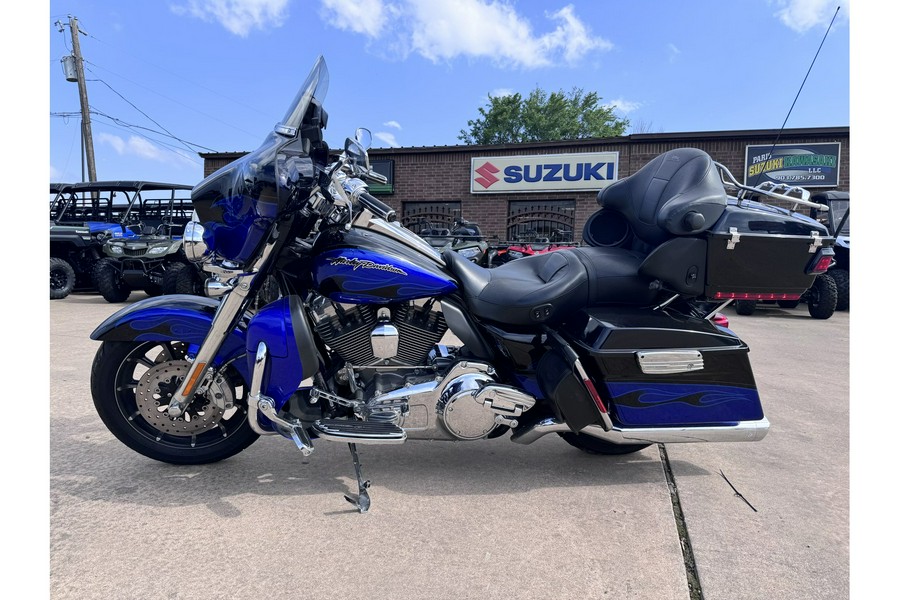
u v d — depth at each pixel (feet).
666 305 8.34
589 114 118.83
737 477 8.51
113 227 34.30
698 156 8.45
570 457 9.26
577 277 8.13
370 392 7.82
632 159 39.70
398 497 7.68
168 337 7.75
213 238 7.45
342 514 7.16
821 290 26.99
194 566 5.97
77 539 6.42
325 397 7.73
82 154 69.62
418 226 44.34
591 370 7.91
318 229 7.86
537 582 5.84
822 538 6.76
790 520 7.20
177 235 33.86
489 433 8.08
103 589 5.55
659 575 5.99
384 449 9.45
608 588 5.76
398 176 44.01
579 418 7.74
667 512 7.38
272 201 7.14
